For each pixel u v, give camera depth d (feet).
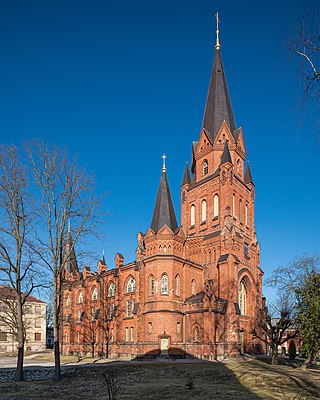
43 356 274.77
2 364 209.05
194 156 280.10
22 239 143.84
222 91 279.28
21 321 147.64
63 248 159.63
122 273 253.24
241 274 236.84
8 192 141.49
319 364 193.47
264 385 121.08
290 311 190.70
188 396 106.22
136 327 221.66
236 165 265.75
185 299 225.15
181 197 278.26
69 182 148.05
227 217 239.30
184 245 233.35
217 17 295.07
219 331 210.59
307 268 163.63
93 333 274.77
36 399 108.17
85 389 124.36
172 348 208.95
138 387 123.44
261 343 243.19
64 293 325.21
